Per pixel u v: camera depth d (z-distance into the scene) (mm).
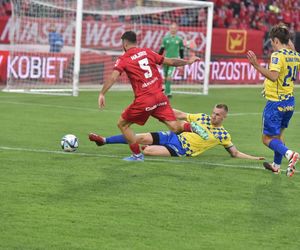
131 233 10203
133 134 15266
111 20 36344
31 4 32688
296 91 37656
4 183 12812
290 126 22906
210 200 12266
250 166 15398
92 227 10398
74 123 21312
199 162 15555
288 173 13734
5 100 27109
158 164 15102
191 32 38406
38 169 14125
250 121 23766
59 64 34188
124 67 14922
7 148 16297
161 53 31406
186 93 33688
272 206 12062
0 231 10031
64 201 11750
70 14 34375
